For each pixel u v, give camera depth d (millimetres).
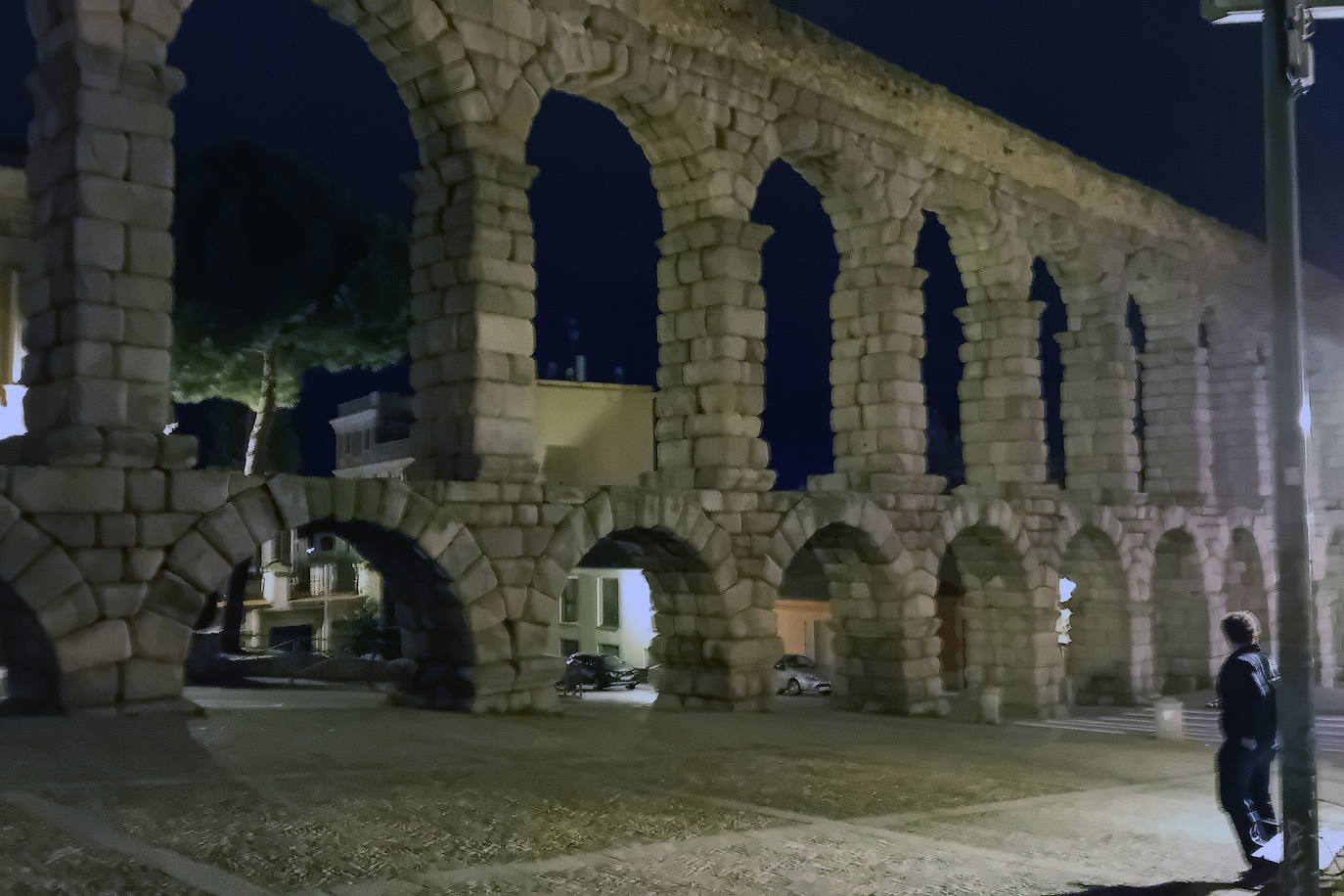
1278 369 10164
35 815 11422
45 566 17391
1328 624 51719
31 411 18812
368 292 40062
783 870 10906
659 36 25375
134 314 18406
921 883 10742
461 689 22219
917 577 30453
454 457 22469
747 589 26719
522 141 23188
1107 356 38125
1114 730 30719
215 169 38750
